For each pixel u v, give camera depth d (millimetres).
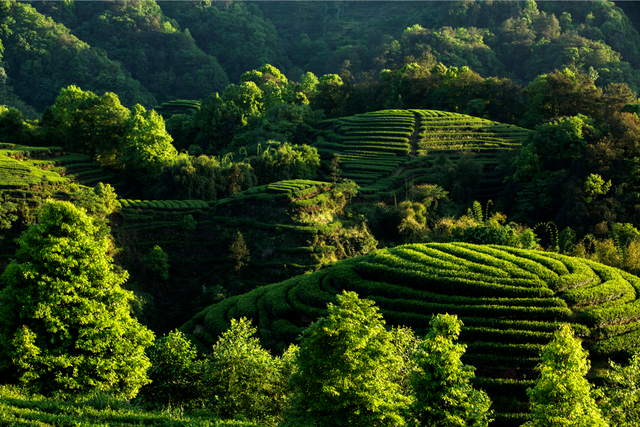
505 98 113125
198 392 27969
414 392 21625
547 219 71688
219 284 62125
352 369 19281
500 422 29078
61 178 73375
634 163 66312
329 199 72688
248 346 27156
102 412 21016
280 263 62188
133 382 25391
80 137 96812
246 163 82750
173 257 64750
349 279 40656
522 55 187750
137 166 86250
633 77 162625
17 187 62656
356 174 86625
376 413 19297
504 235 48562
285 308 40188
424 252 43062
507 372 31375
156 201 71750
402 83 127062
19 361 22656
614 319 33469
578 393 19219
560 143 74250
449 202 76125
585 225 63250
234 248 60688
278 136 101000
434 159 89500
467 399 19859
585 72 159625
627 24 192625
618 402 21922
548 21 196750
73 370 23984
